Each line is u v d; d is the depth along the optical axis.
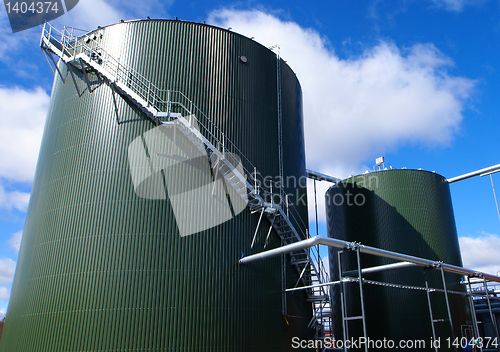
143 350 23.78
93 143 29.23
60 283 25.98
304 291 31.67
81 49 32.38
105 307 24.62
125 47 31.05
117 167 28.08
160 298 25.06
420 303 40.09
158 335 24.23
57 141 31.41
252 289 27.86
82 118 30.53
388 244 43.25
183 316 25.05
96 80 31.12
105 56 30.98
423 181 45.75
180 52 31.27
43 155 33.28
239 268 27.81
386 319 40.34
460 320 41.22
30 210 32.31
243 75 33.31
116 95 29.86
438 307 40.22
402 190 45.12
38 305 26.33
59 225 27.91
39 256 28.00
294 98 38.69
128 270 25.50
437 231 43.78
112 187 27.62
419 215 43.88
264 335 27.34
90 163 28.72
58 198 28.95
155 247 26.19
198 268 26.47
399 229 43.44
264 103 34.09
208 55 32.06
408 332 39.19
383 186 46.03
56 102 34.03
